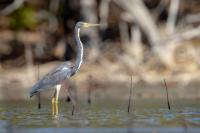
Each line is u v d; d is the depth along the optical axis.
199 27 32.06
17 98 25.70
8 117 18.11
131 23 34.94
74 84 28.27
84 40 32.03
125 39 34.22
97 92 27.84
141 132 15.01
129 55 31.36
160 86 28.42
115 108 20.70
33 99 25.14
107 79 29.19
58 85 20.02
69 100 21.58
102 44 33.62
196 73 29.33
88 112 19.38
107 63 31.08
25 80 30.30
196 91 27.48
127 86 28.62
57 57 34.16
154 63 30.69
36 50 34.97
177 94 26.52
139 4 32.47
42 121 17.06
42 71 31.14
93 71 30.20
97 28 32.44
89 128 15.65
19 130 15.44
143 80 28.97
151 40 31.59
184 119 17.28
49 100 24.62
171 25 33.19
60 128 15.69
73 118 17.73
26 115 18.61
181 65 30.28
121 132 15.02
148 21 31.95
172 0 33.44
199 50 31.91
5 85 29.80
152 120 17.12
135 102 23.14
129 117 17.88
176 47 31.89
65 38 34.88
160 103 22.47
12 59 34.56
